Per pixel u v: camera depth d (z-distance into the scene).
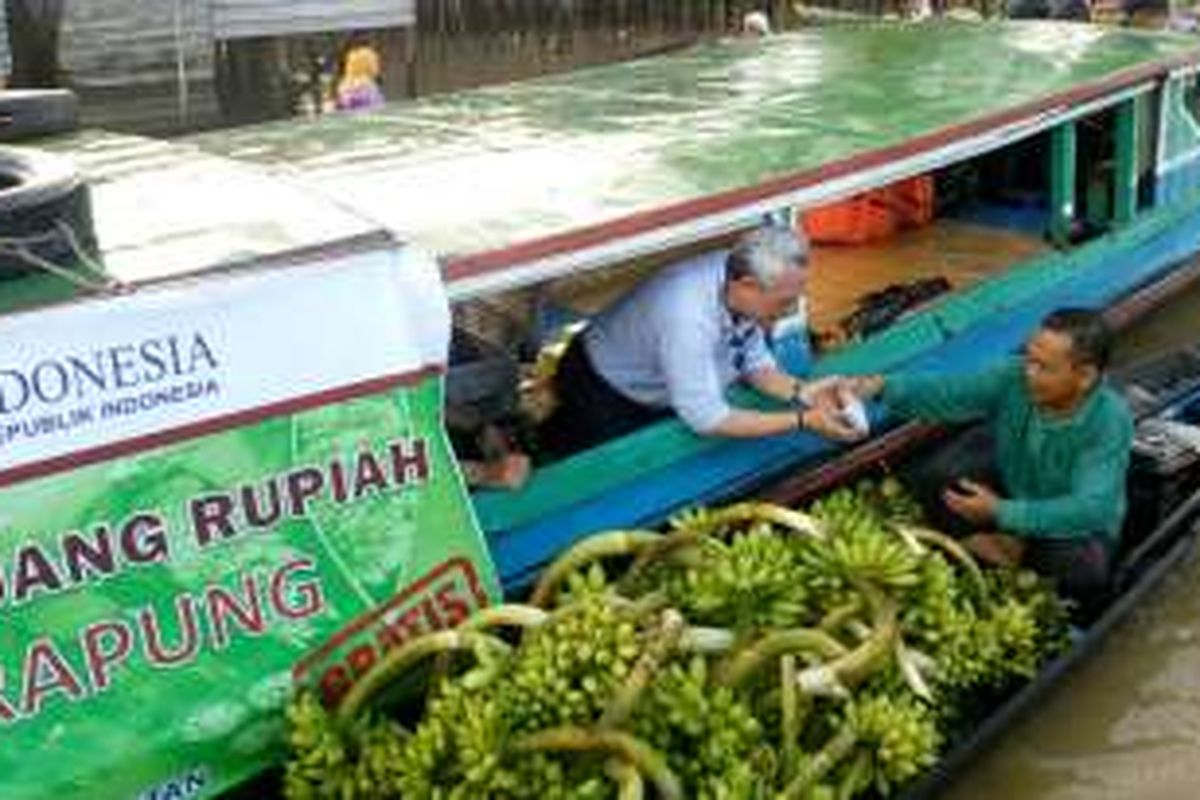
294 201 4.66
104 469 3.97
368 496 4.43
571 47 18.38
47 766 3.94
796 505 6.26
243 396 4.17
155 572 4.07
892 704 4.66
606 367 5.80
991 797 5.54
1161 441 6.72
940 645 5.05
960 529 6.08
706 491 5.99
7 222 3.93
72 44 14.42
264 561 4.25
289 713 4.29
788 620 4.68
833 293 7.86
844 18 15.82
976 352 7.30
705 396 5.65
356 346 4.36
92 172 4.96
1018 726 5.68
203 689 4.18
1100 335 5.58
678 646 4.43
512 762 4.25
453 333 5.47
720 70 7.92
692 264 5.61
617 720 4.23
